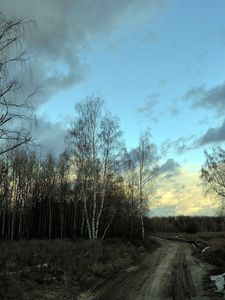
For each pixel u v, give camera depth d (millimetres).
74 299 15398
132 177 59250
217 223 135375
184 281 21219
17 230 57469
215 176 51062
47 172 62750
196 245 58531
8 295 13211
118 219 58969
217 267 27906
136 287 18969
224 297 16031
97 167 42156
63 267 21125
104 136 42438
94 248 30656
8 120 13242
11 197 54000
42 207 62062
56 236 58312
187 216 145625
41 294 15094
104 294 16984
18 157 48969
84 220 57312
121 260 30578
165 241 78562
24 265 19766
